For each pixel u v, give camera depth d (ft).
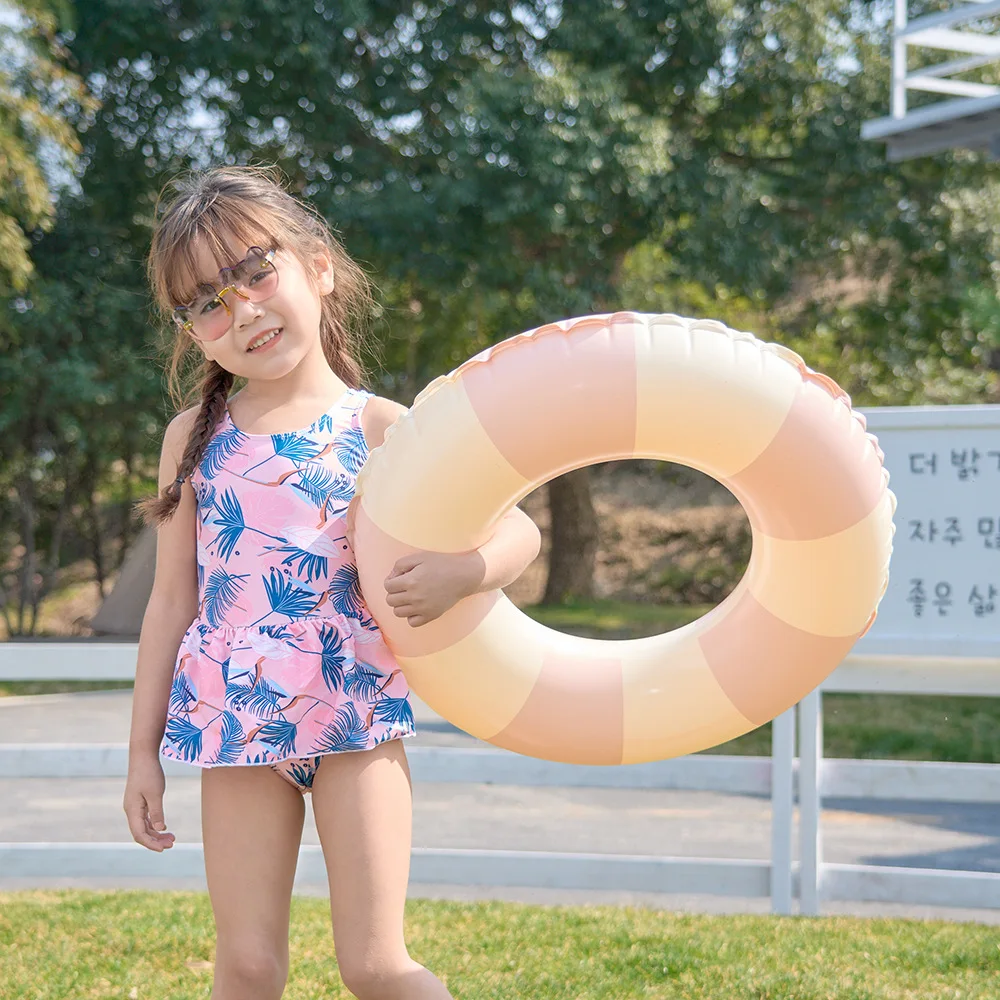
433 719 26.37
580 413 6.84
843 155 45.34
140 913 13.00
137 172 45.14
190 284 7.16
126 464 49.80
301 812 7.22
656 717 7.61
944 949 11.62
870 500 7.22
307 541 7.16
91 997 10.47
